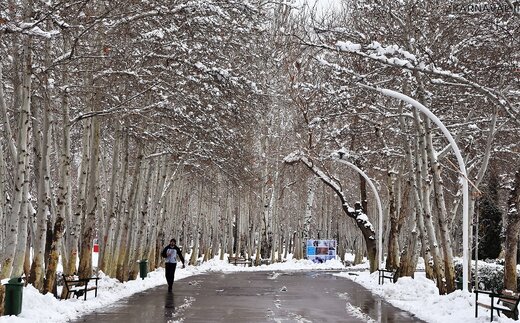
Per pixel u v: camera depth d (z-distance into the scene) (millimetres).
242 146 29250
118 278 28594
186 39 21219
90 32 18172
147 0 18359
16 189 15203
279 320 16109
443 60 18578
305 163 39156
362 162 37406
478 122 23922
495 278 29281
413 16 21031
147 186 32312
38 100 21016
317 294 25016
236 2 20047
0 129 23219
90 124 23281
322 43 18703
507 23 17797
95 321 15312
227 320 15953
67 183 19312
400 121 25266
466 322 15648
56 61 17156
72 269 21172
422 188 23250
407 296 23516
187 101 22797
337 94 23516
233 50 23641
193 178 40875
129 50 19750
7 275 15000
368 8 21562
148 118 23594
